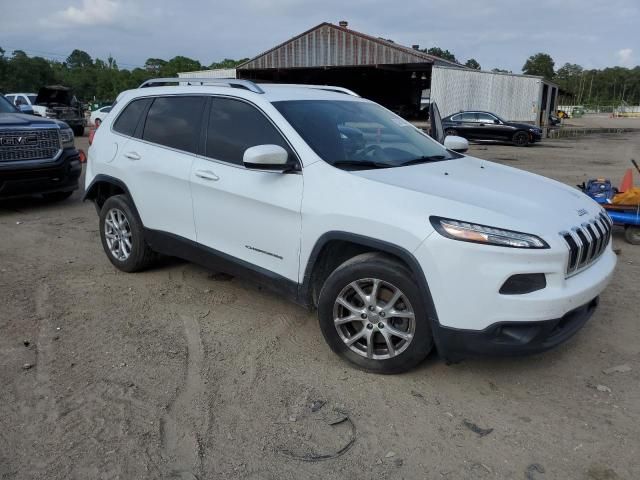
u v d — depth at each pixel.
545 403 3.38
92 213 8.41
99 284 5.24
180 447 2.95
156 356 3.90
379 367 3.61
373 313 3.54
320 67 34.31
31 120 8.38
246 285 5.24
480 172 4.20
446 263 3.17
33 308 4.68
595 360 3.89
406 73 42.25
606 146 24.14
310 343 4.11
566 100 89.00
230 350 4.00
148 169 4.90
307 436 3.06
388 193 3.46
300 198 3.76
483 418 3.23
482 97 31.25
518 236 3.14
